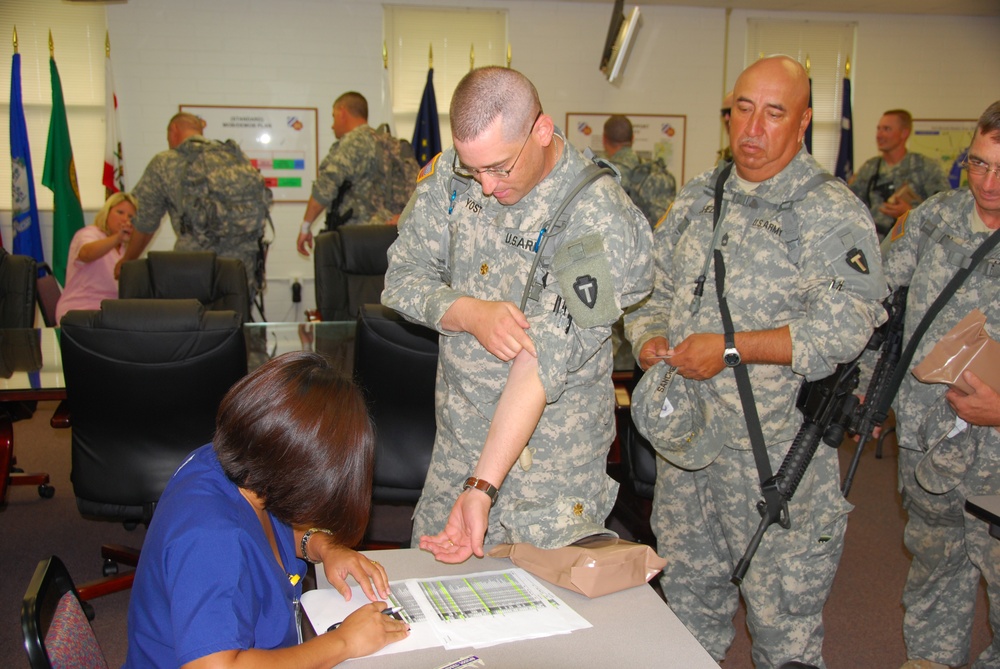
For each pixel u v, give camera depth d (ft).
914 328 6.35
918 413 6.42
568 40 21.50
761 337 5.34
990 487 6.16
